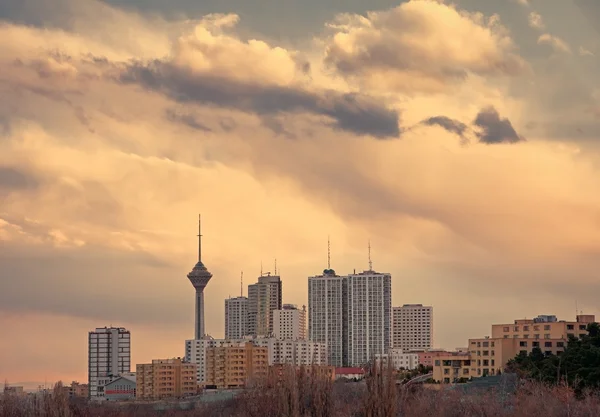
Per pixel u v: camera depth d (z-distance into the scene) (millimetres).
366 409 198000
